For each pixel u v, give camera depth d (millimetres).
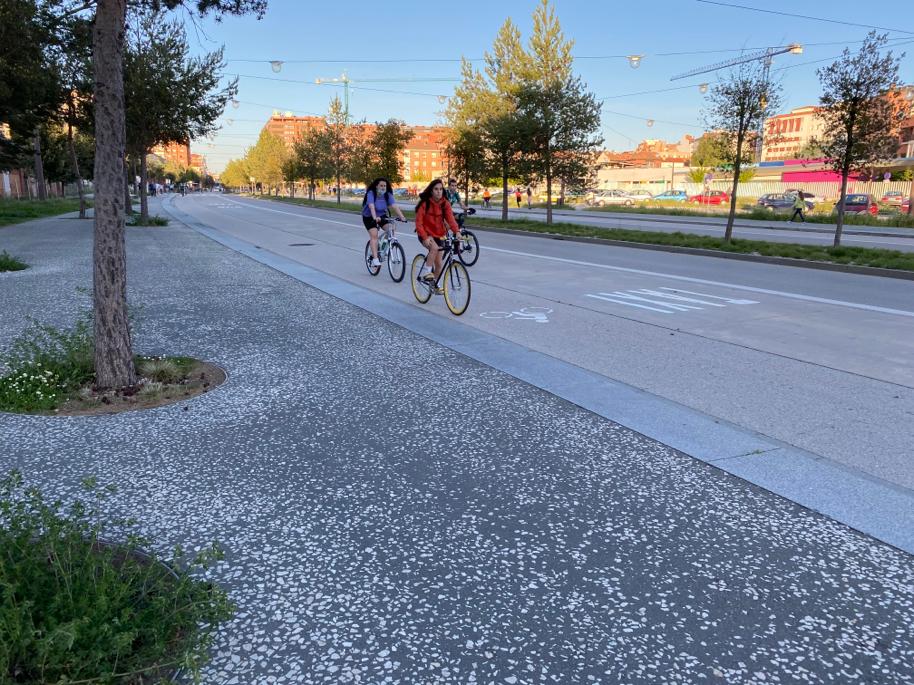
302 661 2369
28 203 41969
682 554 3055
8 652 2000
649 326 8039
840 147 16406
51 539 2539
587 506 3498
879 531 3242
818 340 7293
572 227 24703
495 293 10609
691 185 77875
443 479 3801
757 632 2533
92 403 5000
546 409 4988
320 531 3230
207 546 3078
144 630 2295
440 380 5730
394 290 10812
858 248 15914
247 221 32250
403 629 2539
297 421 4707
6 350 6480
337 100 51219
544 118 24719
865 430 4562
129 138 25984
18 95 20312
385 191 12023
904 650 2441
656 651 2428
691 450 4219
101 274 5160
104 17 4840
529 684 2266
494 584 2822
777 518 3375
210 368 6039
